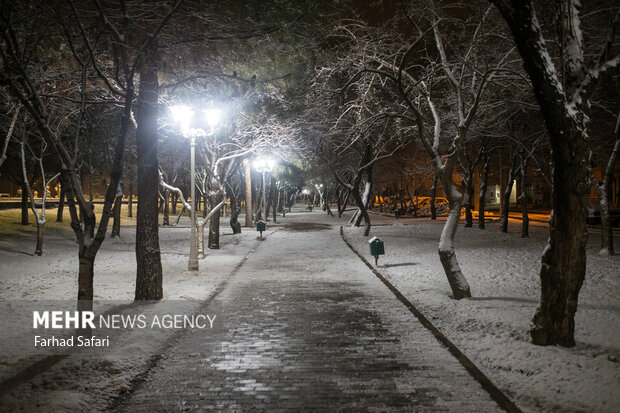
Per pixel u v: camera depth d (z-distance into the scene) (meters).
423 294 10.80
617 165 23.94
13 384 5.45
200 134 14.58
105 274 14.09
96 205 48.47
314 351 7.05
